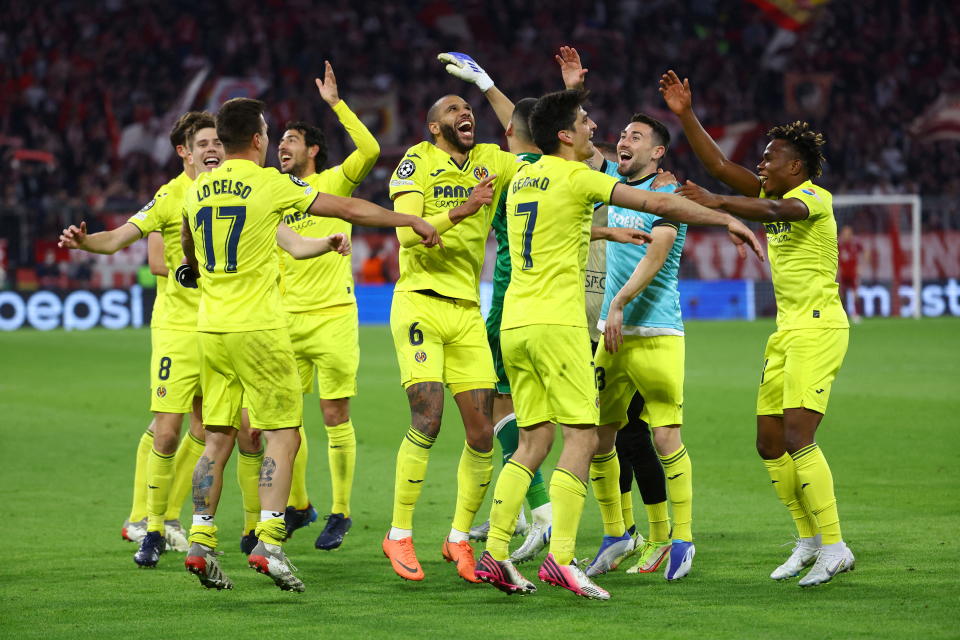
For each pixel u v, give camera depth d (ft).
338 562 37.42
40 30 190.39
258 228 32.53
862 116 199.72
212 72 192.44
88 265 149.18
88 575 35.09
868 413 69.10
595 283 40.65
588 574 35.17
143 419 70.03
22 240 147.23
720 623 28.94
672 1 214.90
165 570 35.99
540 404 33.27
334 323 42.60
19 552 38.17
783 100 202.18
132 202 166.71
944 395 77.20
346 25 204.44
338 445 41.04
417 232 33.04
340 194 41.98
